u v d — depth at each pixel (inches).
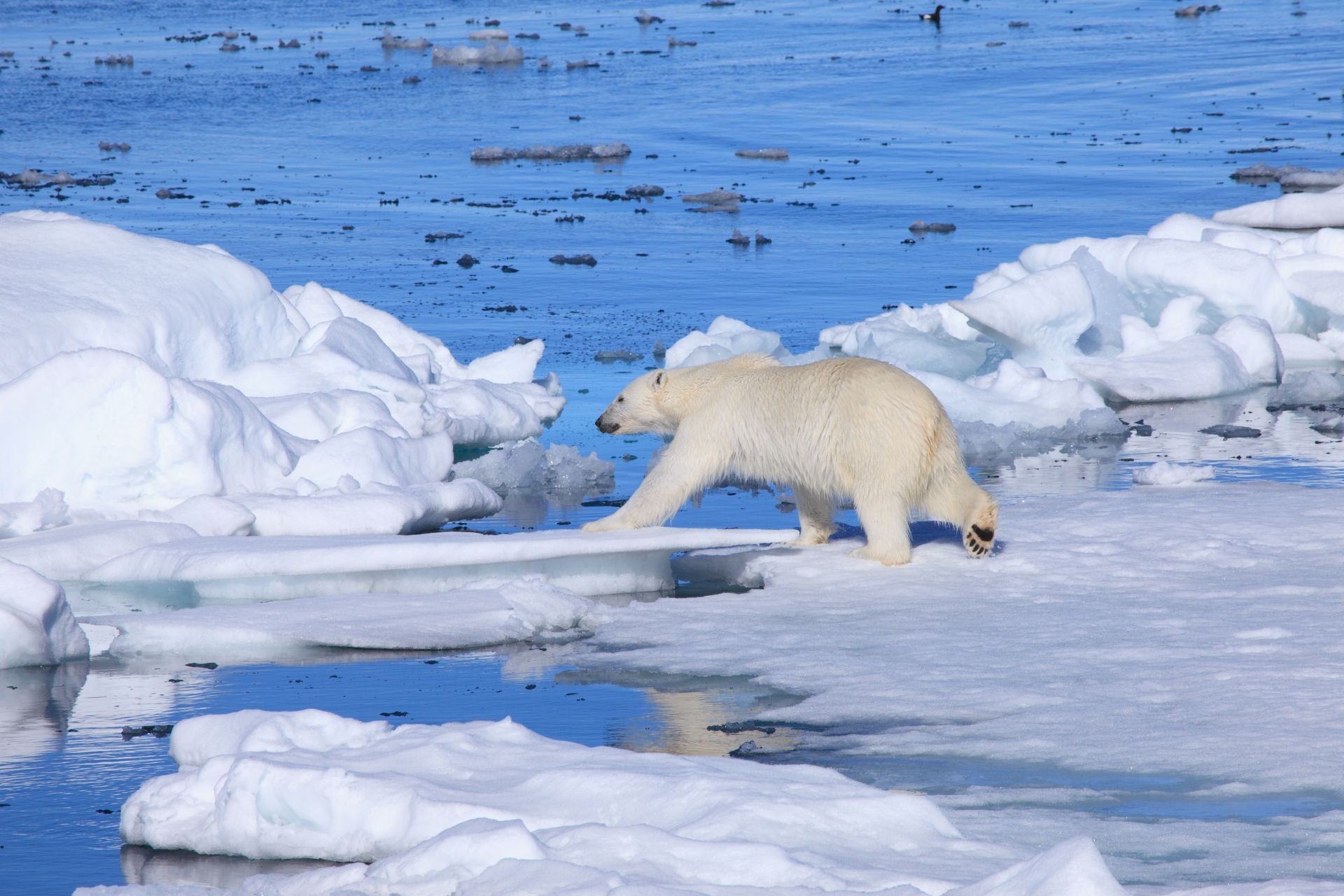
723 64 4997.5
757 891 339.6
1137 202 2370.8
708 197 2539.4
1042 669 567.2
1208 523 820.0
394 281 1852.9
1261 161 2785.4
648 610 695.1
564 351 1473.9
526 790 410.3
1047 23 6363.2
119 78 4613.7
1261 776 448.5
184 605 738.8
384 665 626.2
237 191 2645.2
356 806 410.0
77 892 376.2
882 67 4793.3
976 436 1116.5
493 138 3427.7
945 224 2204.7
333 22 7160.4
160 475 863.7
